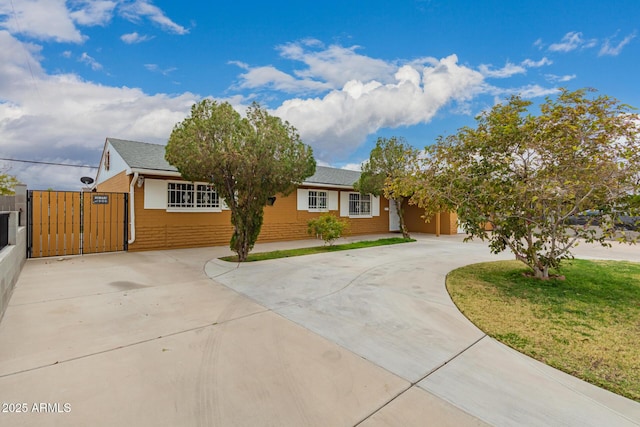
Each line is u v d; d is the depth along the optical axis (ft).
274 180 26.30
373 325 13.29
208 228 37.35
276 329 12.67
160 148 42.60
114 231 32.24
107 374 9.01
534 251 20.38
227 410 7.55
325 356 10.44
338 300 16.70
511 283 20.16
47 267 24.00
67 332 11.89
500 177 19.86
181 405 7.70
